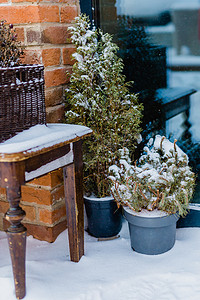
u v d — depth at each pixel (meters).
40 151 1.60
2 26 1.83
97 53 2.32
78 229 2.02
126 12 2.43
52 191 2.25
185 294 1.78
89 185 2.36
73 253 2.05
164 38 2.38
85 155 2.36
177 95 2.45
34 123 1.78
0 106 1.60
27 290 1.75
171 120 2.50
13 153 1.49
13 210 1.60
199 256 2.08
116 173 2.20
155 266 2.00
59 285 1.83
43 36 2.12
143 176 2.08
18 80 1.68
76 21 2.25
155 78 2.47
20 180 1.56
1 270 1.88
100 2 2.45
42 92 1.81
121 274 1.94
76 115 2.21
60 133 1.79
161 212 2.05
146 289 1.82
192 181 2.16
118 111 2.26
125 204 2.14
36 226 2.32
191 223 2.45
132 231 2.15
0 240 2.33
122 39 2.48
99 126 2.31
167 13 2.34
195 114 2.44
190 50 2.35
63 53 2.28
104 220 2.32
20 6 2.10
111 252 2.17
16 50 1.84
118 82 2.30
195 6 2.28
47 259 2.08
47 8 2.14
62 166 1.85
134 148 2.47
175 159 2.18
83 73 2.27
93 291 1.79
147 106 2.54
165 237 2.11
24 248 1.65
